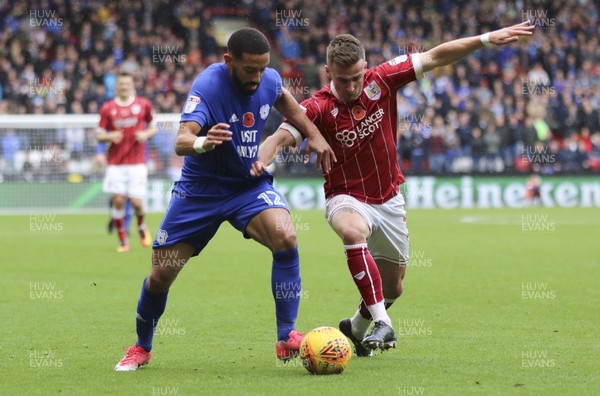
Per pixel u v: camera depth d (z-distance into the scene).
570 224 58.75
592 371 17.89
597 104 87.38
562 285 32.03
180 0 89.38
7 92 79.00
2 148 69.31
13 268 37.66
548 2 95.19
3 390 16.77
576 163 78.94
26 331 23.58
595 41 93.19
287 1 92.56
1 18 84.94
